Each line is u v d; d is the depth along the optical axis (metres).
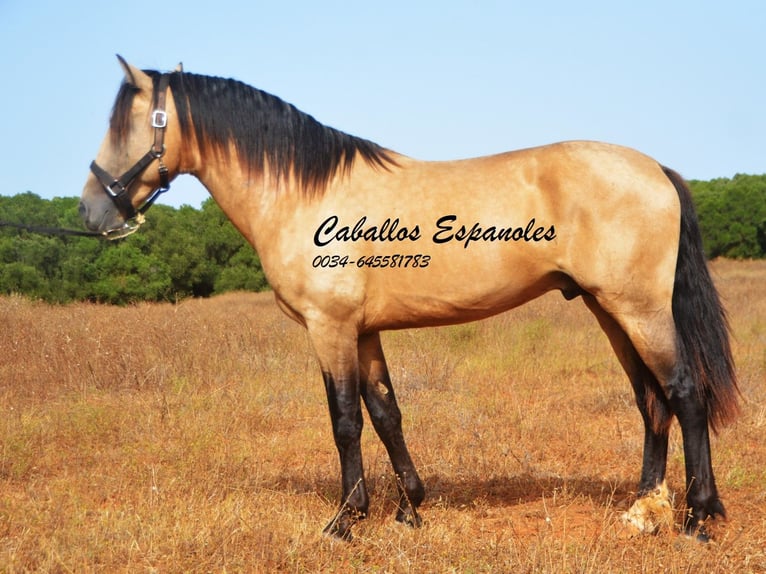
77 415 6.59
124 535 3.77
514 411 6.82
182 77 4.14
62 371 8.42
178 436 6.01
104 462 5.48
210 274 31.19
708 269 3.74
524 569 3.29
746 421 6.12
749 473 4.82
